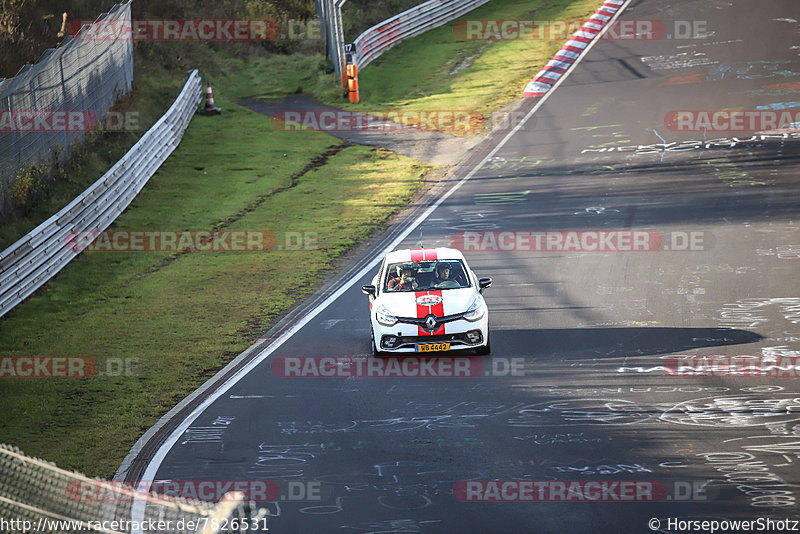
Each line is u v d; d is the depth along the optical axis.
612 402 38.72
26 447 38.72
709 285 55.41
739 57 120.62
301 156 104.31
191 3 156.00
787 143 88.31
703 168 84.00
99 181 79.62
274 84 140.75
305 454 35.47
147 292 63.81
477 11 170.75
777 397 37.91
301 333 52.59
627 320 50.31
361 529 28.77
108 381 47.03
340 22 131.38
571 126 103.81
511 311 54.00
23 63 99.44
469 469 32.88
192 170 100.25
